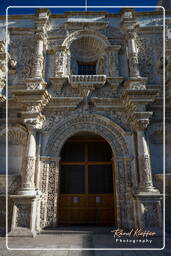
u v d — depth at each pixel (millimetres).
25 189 8711
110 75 11695
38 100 10016
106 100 10922
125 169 9883
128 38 12117
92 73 13406
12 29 12969
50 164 10070
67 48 12336
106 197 11656
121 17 13266
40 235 8320
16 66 12141
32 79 10531
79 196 11711
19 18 13352
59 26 13016
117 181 9820
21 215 8477
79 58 13406
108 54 12242
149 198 8562
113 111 10938
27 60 12289
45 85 11094
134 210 8898
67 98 10828
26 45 12680
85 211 11359
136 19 13344
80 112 10852
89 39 12797
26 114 9805
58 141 10445
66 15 13242
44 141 10336
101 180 12234
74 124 10719
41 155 10086
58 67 11727
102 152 12891
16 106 11047
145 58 12336
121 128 10422
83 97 11062
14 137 11023
